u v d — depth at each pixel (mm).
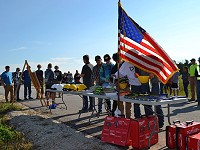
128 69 7059
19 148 6188
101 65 9773
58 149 5945
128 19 6566
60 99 16156
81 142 6301
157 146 6090
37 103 14133
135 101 5977
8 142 6676
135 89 7039
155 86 6953
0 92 25000
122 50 6637
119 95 6617
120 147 5984
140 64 6488
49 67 13070
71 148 5938
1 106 12219
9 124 8914
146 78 6406
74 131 7352
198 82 12266
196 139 5305
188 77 14805
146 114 6793
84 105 10680
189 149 5426
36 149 6121
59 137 6766
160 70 6434
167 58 6250
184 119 8945
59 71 14203
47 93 12680
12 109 11703
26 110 11555
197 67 12500
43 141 6574
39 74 15648
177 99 6016
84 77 10367
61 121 8953
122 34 6641
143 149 5875
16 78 15961
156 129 6289
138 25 6371
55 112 10867
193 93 13828
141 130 5887
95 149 5781
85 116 9773
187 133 5609
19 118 9406
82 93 8273
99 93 7461
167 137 5930
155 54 6414
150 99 5844
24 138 6969
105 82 8945
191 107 11625
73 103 13992
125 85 7098
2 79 15305
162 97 6090
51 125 8109
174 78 14125
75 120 9047
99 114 9750
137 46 6508
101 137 6336
